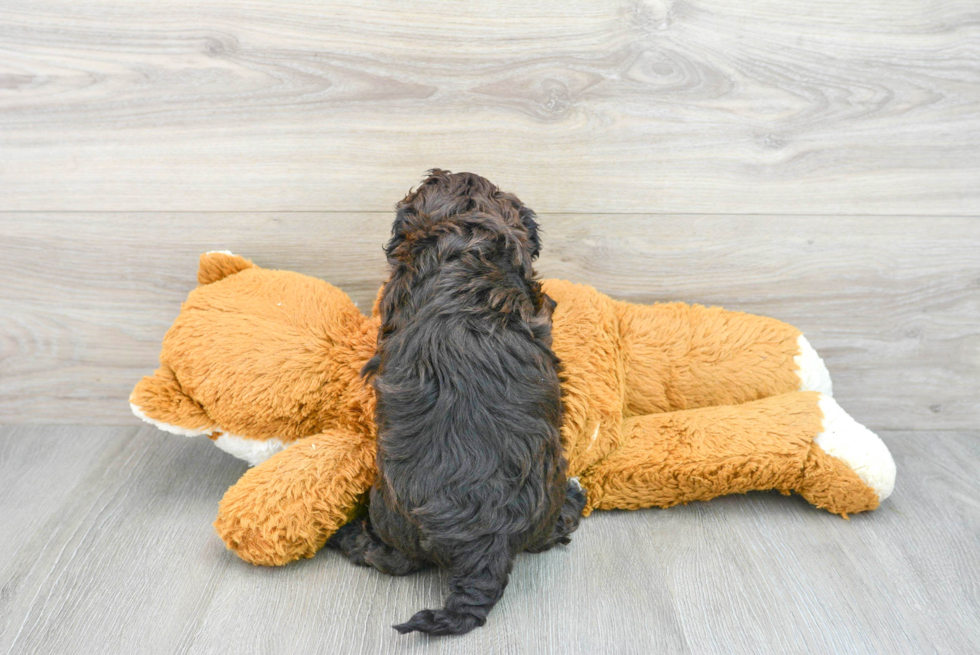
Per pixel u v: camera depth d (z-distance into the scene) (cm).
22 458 176
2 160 170
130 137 169
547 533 135
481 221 131
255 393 144
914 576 139
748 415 156
